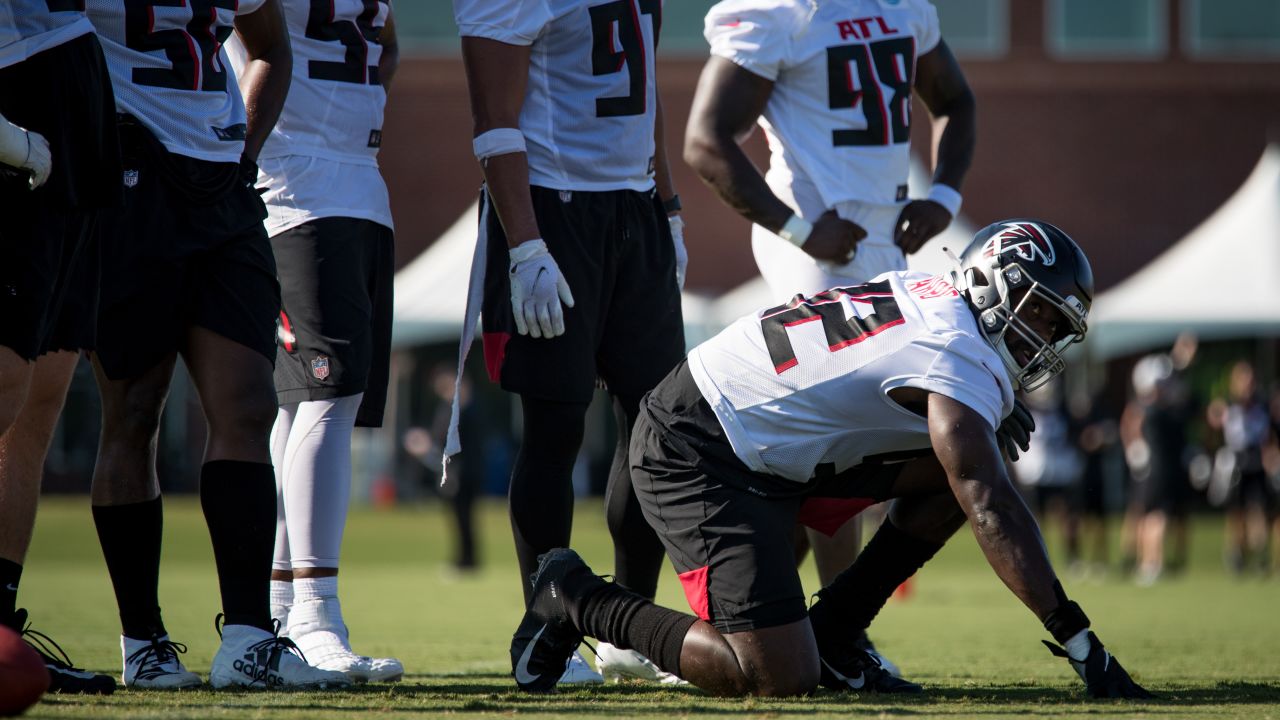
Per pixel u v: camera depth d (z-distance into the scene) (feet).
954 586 121.19
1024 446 35.63
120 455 36.83
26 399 33.12
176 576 118.93
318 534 41.70
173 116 35.60
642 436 37.52
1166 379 148.56
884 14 48.19
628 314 42.45
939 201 49.01
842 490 37.17
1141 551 172.35
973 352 33.58
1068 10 272.72
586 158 41.57
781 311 36.58
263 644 35.35
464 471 138.92
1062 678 43.34
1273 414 152.87
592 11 41.70
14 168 29.71
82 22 31.94
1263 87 270.46
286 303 42.22
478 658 52.39
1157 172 271.69
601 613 36.01
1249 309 175.32
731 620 34.45
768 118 48.62
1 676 26.18
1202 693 36.27
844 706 32.14
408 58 276.41
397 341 192.44
